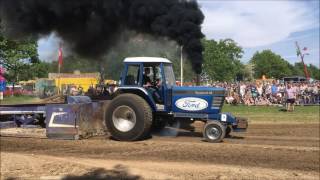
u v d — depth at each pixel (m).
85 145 11.13
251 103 26.56
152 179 7.46
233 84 29.55
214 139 11.60
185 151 10.20
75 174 7.81
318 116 18.98
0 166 8.52
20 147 10.91
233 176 7.70
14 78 27.31
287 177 7.70
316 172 8.15
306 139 12.38
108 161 9.06
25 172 7.98
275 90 26.31
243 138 12.52
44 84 43.50
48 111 12.23
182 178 7.54
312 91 25.86
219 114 11.85
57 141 11.76
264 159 9.31
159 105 12.14
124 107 11.77
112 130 11.85
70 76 39.84
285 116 19.06
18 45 23.48
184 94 12.02
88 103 12.57
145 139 12.22
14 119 13.56
